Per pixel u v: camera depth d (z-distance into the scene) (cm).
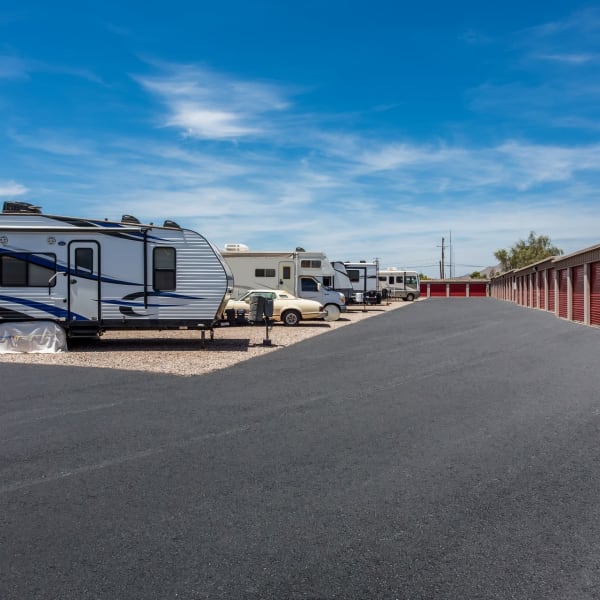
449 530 374
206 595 299
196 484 458
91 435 600
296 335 1802
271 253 2516
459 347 1431
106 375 991
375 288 4247
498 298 6569
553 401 773
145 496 432
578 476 476
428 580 313
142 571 323
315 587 306
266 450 549
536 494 437
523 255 9219
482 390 854
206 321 1428
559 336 1734
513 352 1322
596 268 2148
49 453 539
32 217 1385
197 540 360
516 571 323
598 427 634
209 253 1430
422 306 4188
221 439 586
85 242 1392
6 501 423
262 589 304
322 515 398
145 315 1412
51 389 856
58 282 1384
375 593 301
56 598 296
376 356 1253
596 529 376
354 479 469
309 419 671
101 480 467
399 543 356
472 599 295
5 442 575
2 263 1377
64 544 355
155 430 620
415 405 748
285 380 939
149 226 1412
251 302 1491
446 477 474
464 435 602
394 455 534
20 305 1379
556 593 300
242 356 1266
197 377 970
